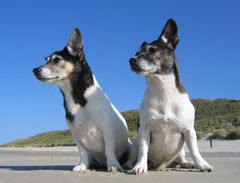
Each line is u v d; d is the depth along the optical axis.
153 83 1.13
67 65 1.20
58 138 9.76
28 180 1.01
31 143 9.98
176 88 1.13
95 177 1.05
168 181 0.98
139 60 1.09
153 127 1.15
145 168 1.12
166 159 1.22
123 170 1.20
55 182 0.98
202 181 0.97
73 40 1.23
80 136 1.23
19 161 1.94
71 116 1.20
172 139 1.16
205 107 10.90
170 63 1.12
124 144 1.31
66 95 1.21
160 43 1.13
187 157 1.96
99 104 1.20
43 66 1.21
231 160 1.69
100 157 1.29
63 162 1.81
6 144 10.83
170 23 1.15
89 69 1.22
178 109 1.12
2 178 1.05
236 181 0.96
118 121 1.26
